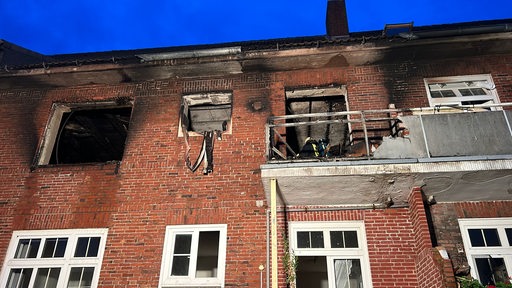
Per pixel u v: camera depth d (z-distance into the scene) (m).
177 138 8.70
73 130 11.46
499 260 6.80
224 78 9.43
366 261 7.06
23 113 9.59
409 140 7.00
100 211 7.93
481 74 8.80
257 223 7.47
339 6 12.16
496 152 6.82
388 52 8.84
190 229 7.57
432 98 8.68
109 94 9.62
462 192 7.04
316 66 9.21
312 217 7.51
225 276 7.03
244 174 8.02
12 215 8.06
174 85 9.50
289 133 11.62
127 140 8.79
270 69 9.30
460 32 8.37
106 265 7.33
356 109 8.62
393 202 7.35
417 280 6.72
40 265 7.51
